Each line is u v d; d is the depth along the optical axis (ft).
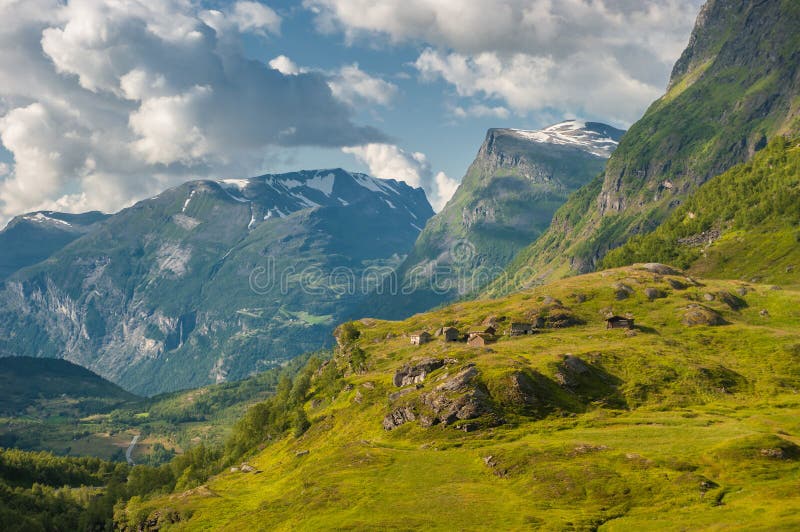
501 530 336.49
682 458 382.42
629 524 319.88
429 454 488.85
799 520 276.82
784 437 408.87
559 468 396.37
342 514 404.16
